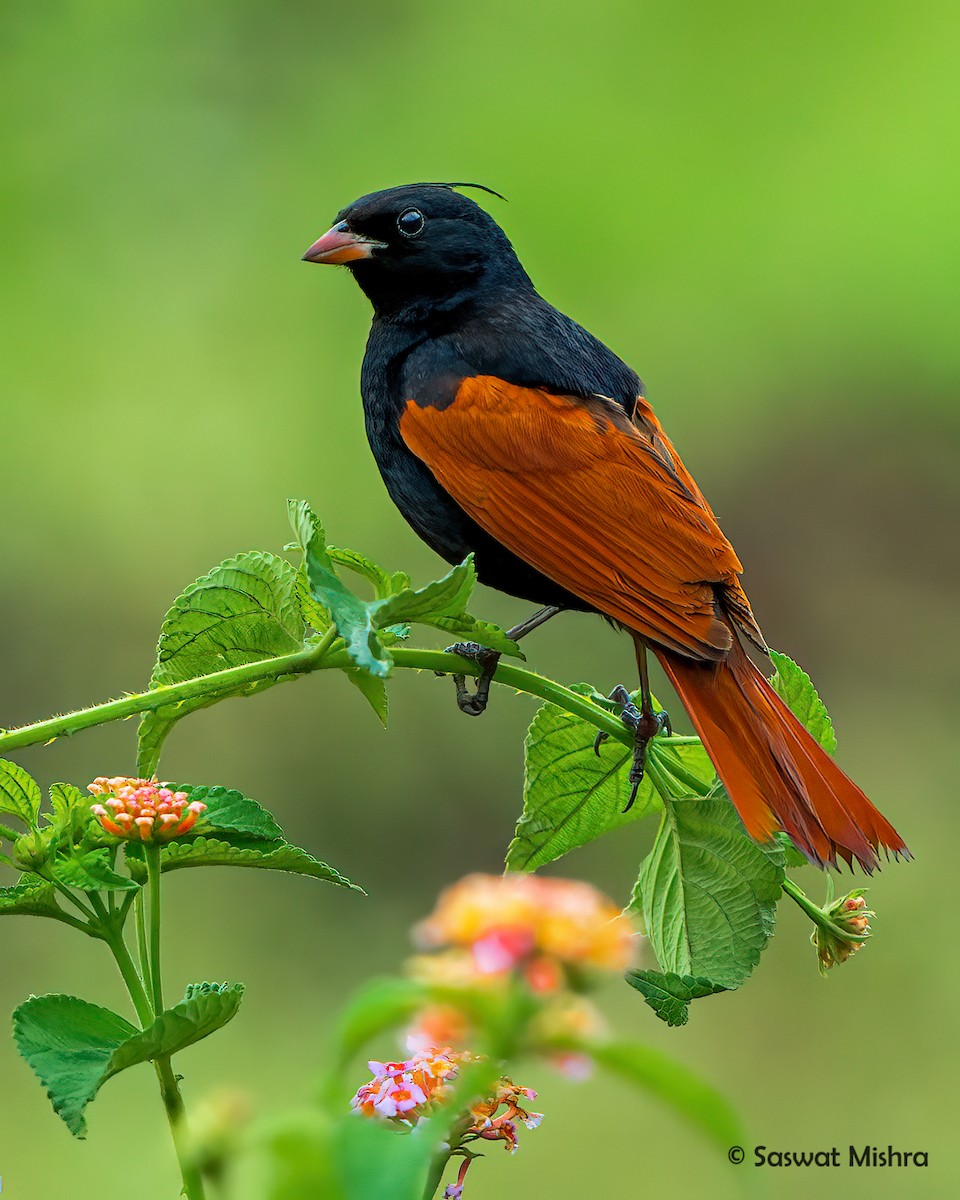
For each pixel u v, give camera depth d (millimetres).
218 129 18078
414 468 6441
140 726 4195
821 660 18125
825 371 18250
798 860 4617
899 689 17812
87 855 3297
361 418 17016
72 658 15711
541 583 6273
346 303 17312
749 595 18375
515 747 14586
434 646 14719
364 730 14562
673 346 18016
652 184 17859
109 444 16594
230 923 12922
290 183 18016
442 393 6234
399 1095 2625
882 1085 11672
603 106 18109
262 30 18312
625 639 14586
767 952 12586
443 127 18078
